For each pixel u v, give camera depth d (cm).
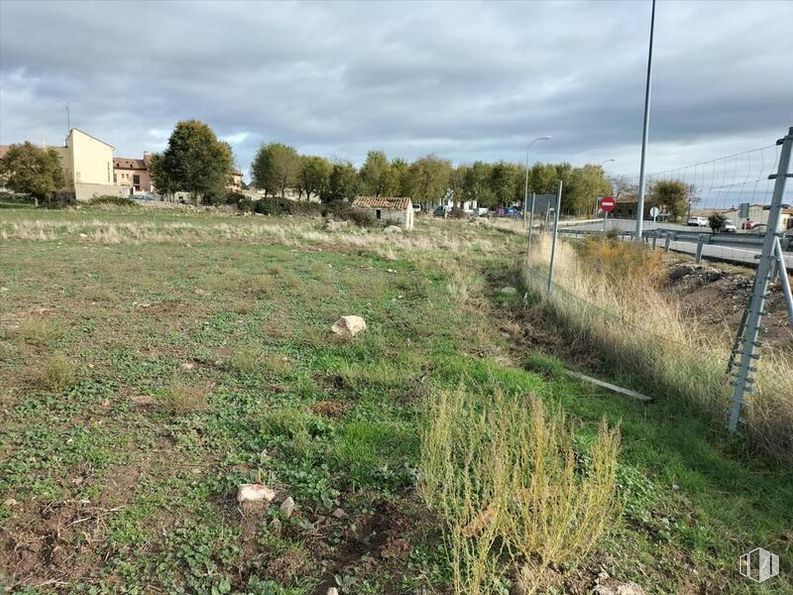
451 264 1688
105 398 470
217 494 326
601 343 687
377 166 7062
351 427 413
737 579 271
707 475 377
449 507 303
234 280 1170
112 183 8000
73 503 309
